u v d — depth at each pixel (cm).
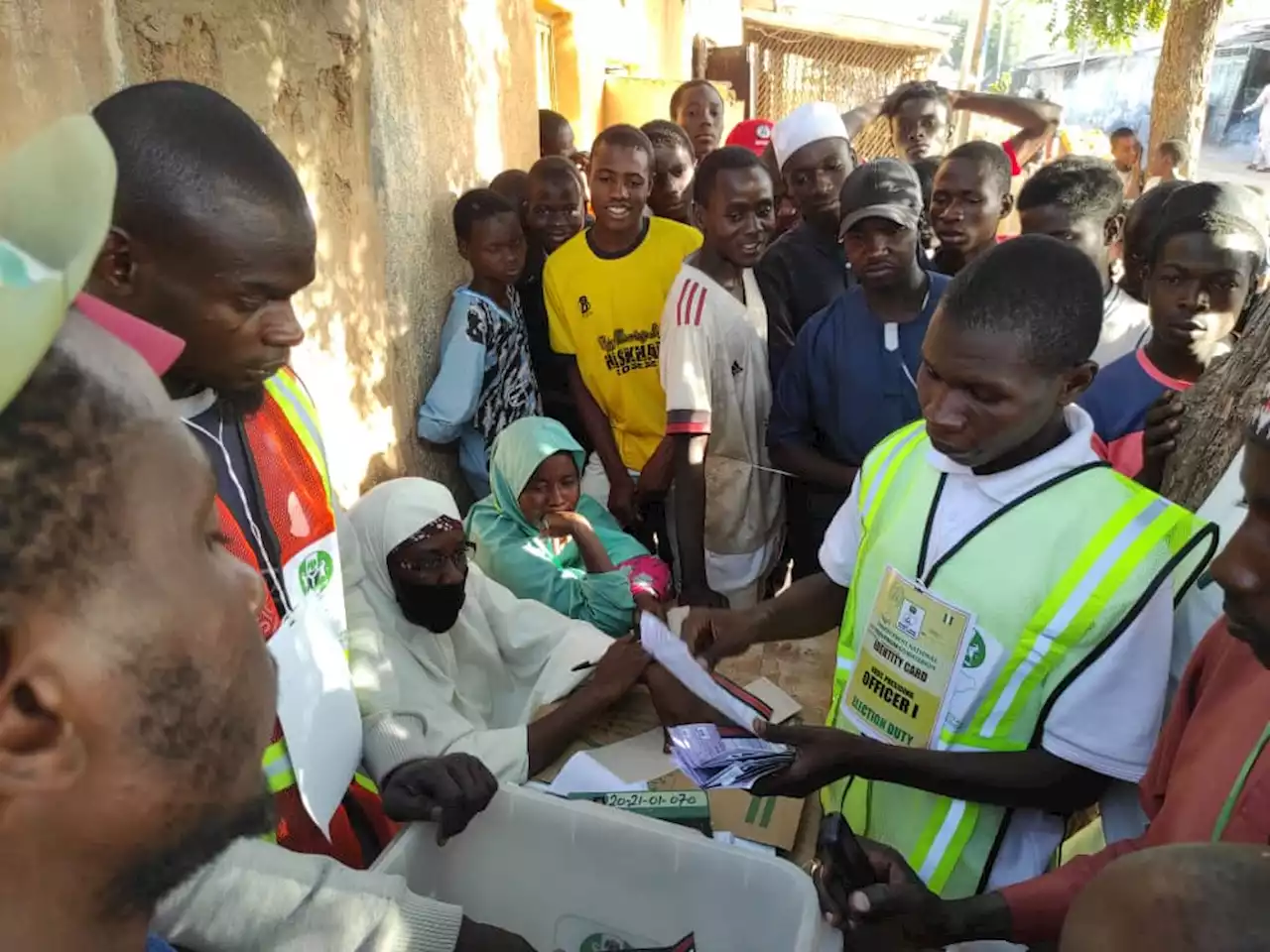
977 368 109
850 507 151
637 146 300
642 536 326
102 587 40
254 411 123
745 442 266
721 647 157
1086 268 111
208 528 47
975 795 119
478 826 125
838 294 302
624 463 316
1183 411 163
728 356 256
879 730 132
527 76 404
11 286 35
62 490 38
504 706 216
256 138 105
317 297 221
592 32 681
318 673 133
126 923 50
